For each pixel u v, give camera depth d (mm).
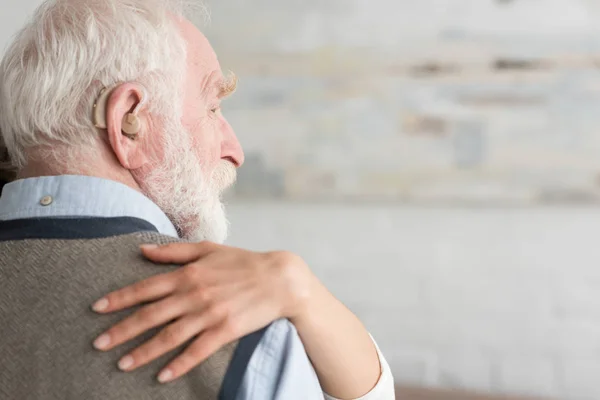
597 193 2287
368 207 2461
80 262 683
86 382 634
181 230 858
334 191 2475
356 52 2432
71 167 743
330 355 751
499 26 2322
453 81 2363
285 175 2508
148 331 657
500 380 2361
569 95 2289
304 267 716
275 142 2510
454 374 2393
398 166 2422
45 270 681
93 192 725
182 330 640
